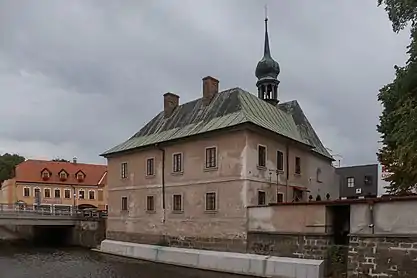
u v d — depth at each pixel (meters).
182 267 31.00
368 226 22.19
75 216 48.81
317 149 41.50
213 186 32.03
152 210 37.44
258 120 32.25
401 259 20.58
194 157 33.94
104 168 88.81
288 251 26.23
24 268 30.56
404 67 22.53
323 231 24.47
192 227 33.25
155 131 40.38
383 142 29.45
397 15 21.22
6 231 60.69
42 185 80.56
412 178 26.48
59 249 44.19
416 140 19.86
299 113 44.09
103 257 37.31
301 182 37.09
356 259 22.41
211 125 33.28
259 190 30.97
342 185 69.69
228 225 30.52
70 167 85.25
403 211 20.84
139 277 26.64
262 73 43.31
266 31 44.88
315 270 23.61
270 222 27.64
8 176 97.94
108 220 42.91
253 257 27.36
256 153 31.08
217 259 29.36
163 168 36.69
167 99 41.53
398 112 21.05
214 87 37.78
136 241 38.78
